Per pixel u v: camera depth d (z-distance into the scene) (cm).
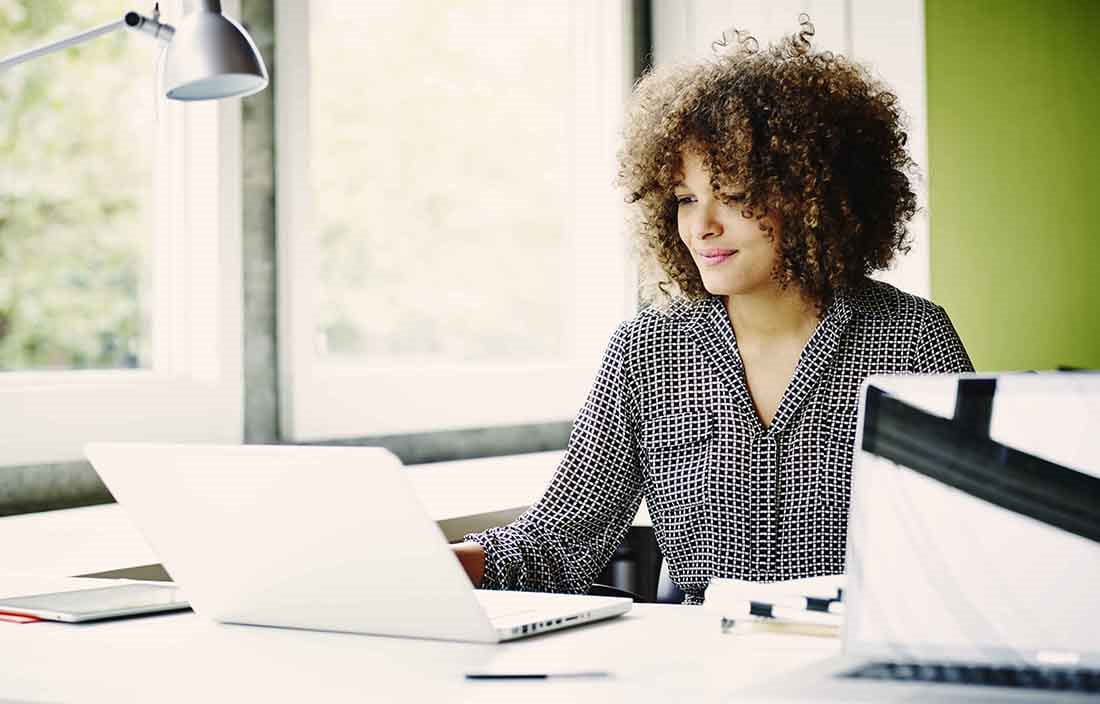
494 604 112
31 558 150
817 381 152
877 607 89
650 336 162
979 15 263
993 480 87
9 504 192
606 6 298
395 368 256
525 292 297
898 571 88
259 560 105
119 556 152
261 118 223
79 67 212
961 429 89
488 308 288
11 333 203
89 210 213
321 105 249
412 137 269
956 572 87
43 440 197
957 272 260
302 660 94
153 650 99
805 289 154
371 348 260
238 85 143
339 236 252
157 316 221
